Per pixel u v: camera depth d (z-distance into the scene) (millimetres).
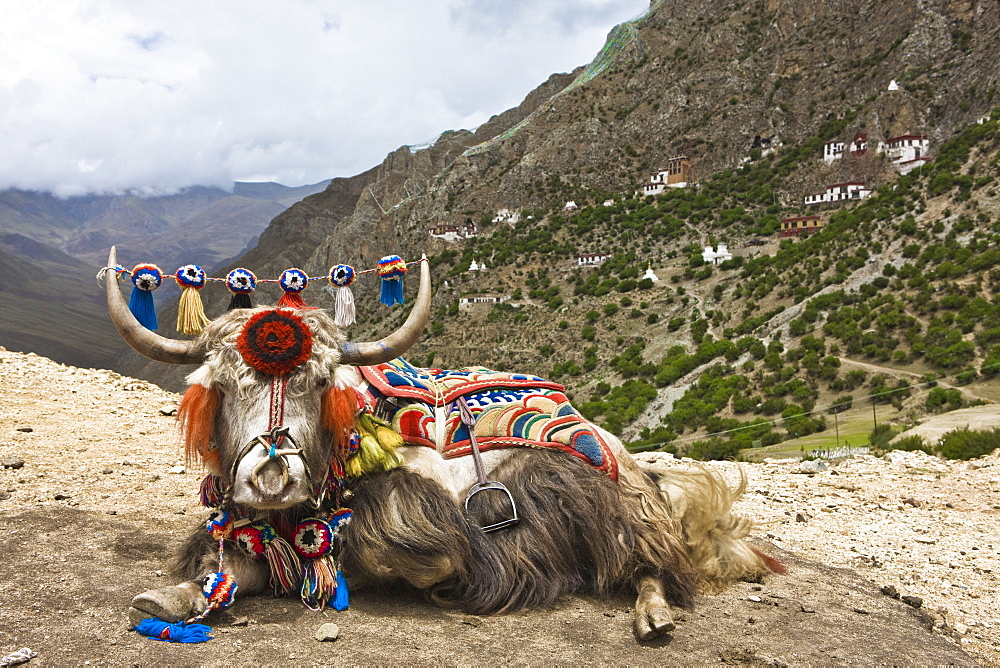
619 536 4684
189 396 3943
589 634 4043
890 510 8227
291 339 3861
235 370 3834
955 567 6055
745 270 150500
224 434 3939
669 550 4781
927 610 5031
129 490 6660
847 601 5039
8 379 10938
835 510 8219
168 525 5676
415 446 4809
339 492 4293
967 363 78812
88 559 4586
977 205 124688
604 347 138250
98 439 8719
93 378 12023
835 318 106438
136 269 4305
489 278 194375
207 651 3371
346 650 3527
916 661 4020
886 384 80125
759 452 32469
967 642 4512
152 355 4004
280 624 3834
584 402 113438
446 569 4242
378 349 4285
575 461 4969
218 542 4191
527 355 144125
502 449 4969
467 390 5215
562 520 4703
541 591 4488
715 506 5445
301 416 3906
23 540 4852
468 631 3982
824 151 197750
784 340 108562
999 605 5176
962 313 92812
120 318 3965
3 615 3578
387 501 4277
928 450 15578
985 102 180750
